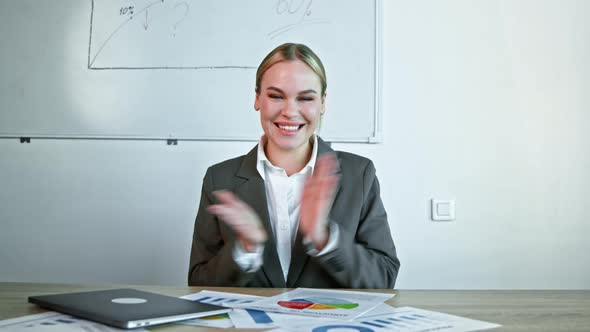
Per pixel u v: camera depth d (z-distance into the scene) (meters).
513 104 1.84
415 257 1.82
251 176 1.23
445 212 1.82
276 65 1.19
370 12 1.83
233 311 0.70
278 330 0.60
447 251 1.83
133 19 1.87
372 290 0.94
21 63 1.88
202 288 0.95
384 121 1.84
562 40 1.84
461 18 1.85
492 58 1.84
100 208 1.87
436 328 0.62
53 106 1.88
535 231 1.82
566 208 1.83
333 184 1.18
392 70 1.84
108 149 1.87
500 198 1.83
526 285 1.82
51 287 0.96
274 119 1.19
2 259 1.87
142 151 1.86
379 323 0.64
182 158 1.86
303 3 1.84
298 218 1.23
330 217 1.18
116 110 1.86
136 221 1.86
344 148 1.83
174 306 0.67
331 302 0.78
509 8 1.85
